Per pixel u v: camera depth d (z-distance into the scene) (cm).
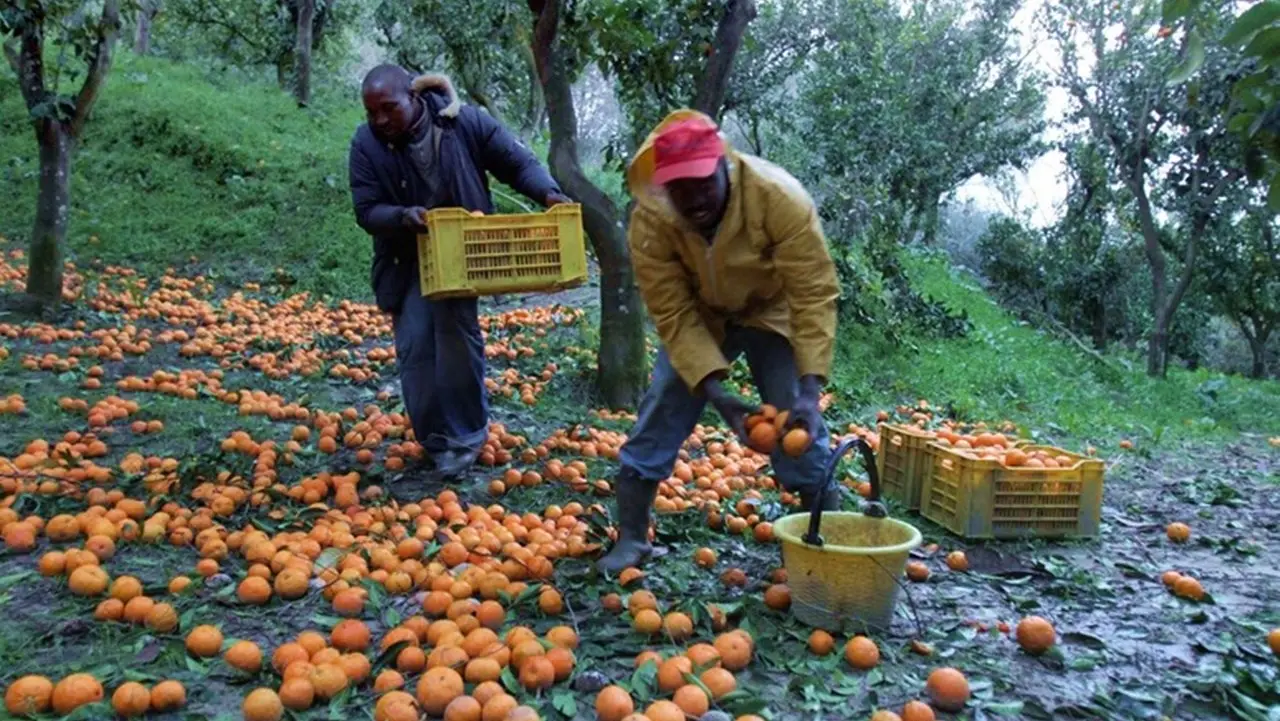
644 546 449
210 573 416
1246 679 342
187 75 1989
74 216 1365
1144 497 675
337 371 880
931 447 567
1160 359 1409
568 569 444
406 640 345
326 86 2342
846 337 1184
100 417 655
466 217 504
